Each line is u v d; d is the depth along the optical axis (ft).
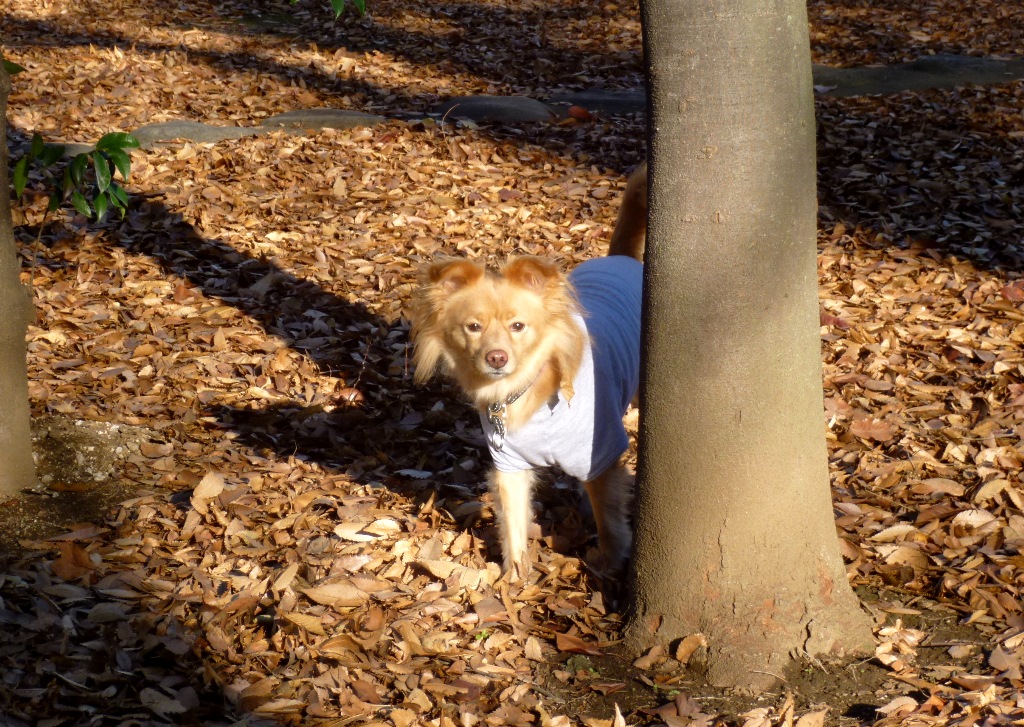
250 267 10.78
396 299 10.44
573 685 7.43
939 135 13.96
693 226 7.20
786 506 7.41
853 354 9.62
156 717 7.19
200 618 7.66
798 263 7.27
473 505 8.49
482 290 7.77
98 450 8.83
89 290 10.44
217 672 7.42
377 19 21.44
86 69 16.43
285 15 21.63
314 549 8.12
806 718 7.11
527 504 8.13
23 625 7.55
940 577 7.84
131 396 9.32
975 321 9.93
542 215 11.82
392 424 9.20
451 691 7.34
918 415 9.03
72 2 21.01
